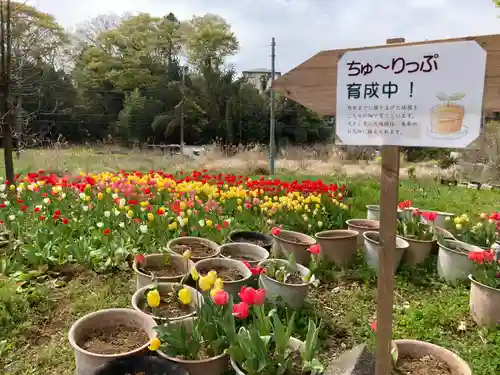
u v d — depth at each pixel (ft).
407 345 8.89
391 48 6.45
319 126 131.03
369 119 6.72
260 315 8.73
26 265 14.05
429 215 16.75
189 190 19.80
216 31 128.26
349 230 17.26
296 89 7.55
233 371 8.63
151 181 21.04
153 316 9.37
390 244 7.00
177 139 125.70
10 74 19.90
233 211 20.67
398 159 6.79
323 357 10.27
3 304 11.16
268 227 18.75
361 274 15.05
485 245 16.57
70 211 17.90
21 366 9.45
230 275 12.33
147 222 16.69
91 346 8.68
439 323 11.98
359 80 6.77
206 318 8.89
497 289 11.44
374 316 12.36
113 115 124.16
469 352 10.57
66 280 13.55
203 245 15.07
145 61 130.82
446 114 6.14
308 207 20.35
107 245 14.26
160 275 12.22
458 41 5.98
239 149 70.90
